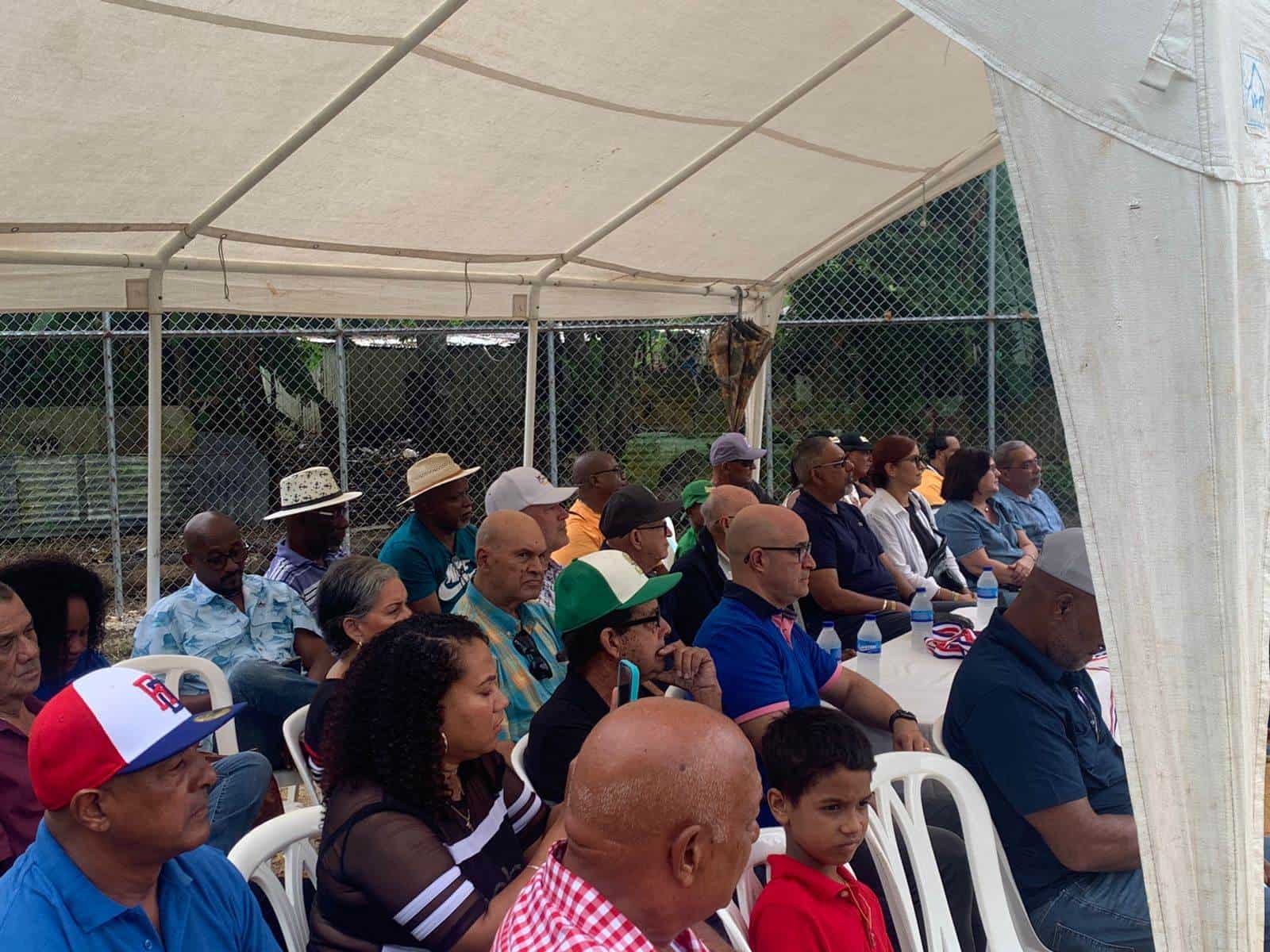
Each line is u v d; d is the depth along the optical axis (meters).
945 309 8.84
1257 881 1.97
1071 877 2.53
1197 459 1.93
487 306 5.76
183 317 8.95
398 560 4.58
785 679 3.04
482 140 4.27
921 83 4.79
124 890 1.64
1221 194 1.89
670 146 4.77
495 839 2.28
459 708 2.04
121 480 9.02
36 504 8.95
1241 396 1.94
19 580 3.20
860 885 2.16
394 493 8.96
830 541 5.03
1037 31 1.99
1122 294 1.97
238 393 9.05
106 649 7.23
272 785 3.56
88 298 4.35
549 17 3.58
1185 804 1.95
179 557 8.98
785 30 4.03
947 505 5.97
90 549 8.99
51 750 1.57
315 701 2.95
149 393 4.68
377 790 2.01
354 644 3.01
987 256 8.73
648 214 5.48
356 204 4.55
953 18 2.04
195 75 3.38
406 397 8.95
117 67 3.23
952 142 5.59
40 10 2.91
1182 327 1.93
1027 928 2.53
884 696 3.33
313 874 2.30
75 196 3.89
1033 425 8.85
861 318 7.96
